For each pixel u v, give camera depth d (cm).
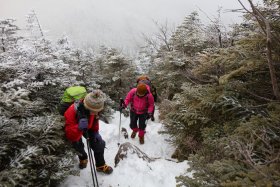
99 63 1460
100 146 499
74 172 445
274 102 450
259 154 404
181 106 640
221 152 456
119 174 519
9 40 772
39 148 405
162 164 553
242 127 422
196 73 647
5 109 410
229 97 511
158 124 836
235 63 509
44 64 616
